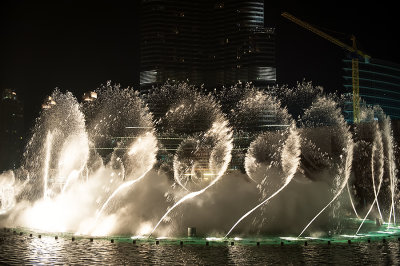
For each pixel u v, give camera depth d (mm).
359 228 35656
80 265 22094
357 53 185250
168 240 29641
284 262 22688
